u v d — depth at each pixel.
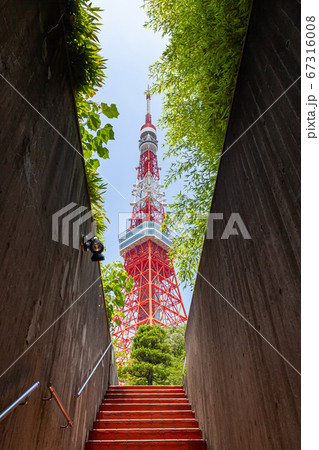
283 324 1.38
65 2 2.00
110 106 2.74
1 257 1.15
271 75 1.49
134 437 4.02
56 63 1.81
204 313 3.63
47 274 1.78
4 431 1.25
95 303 3.81
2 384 1.21
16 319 1.33
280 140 1.40
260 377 1.71
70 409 2.58
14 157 1.25
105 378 5.69
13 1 1.21
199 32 2.69
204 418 3.84
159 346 18.03
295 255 1.26
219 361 2.85
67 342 2.38
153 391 6.18
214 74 2.71
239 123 2.06
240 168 2.07
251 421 1.88
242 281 2.07
